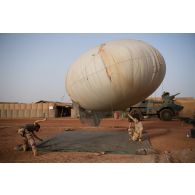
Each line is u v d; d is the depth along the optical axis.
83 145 8.91
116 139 10.23
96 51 8.52
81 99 9.30
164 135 11.70
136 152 7.59
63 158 7.10
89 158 7.07
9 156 7.41
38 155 7.52
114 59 7.99
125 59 7.95
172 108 21.83
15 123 21.56
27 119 28.52
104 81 8.15
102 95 8.62
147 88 8.84
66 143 9.38
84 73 8.50
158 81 9.05
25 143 8.23
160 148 8.45
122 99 8.92
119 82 8.12
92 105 9.39
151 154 7.51
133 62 8.00
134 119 9.85
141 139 9.82
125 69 7.96
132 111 22.06
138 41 8.81
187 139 10.37
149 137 11.00
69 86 9.38
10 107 32.56
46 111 32.78
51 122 22.41
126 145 8.78
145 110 22.20
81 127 16.61
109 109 9.77
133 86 8.35
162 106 21.88
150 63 8.28
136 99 9.37
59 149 8.18
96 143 9.31
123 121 22.48
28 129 8.07
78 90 8.98
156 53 8.66
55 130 14.67
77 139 10.38
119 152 7.72
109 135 11.57
